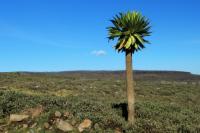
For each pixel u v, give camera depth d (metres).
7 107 22.20
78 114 20.45
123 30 19.95
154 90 59.72
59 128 18.98
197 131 21.34
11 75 76.75
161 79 142.50
